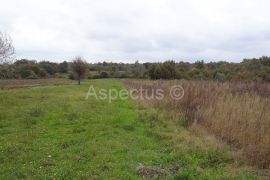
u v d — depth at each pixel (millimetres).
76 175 7832
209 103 14555
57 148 10312
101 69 113188
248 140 9898
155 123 14312
